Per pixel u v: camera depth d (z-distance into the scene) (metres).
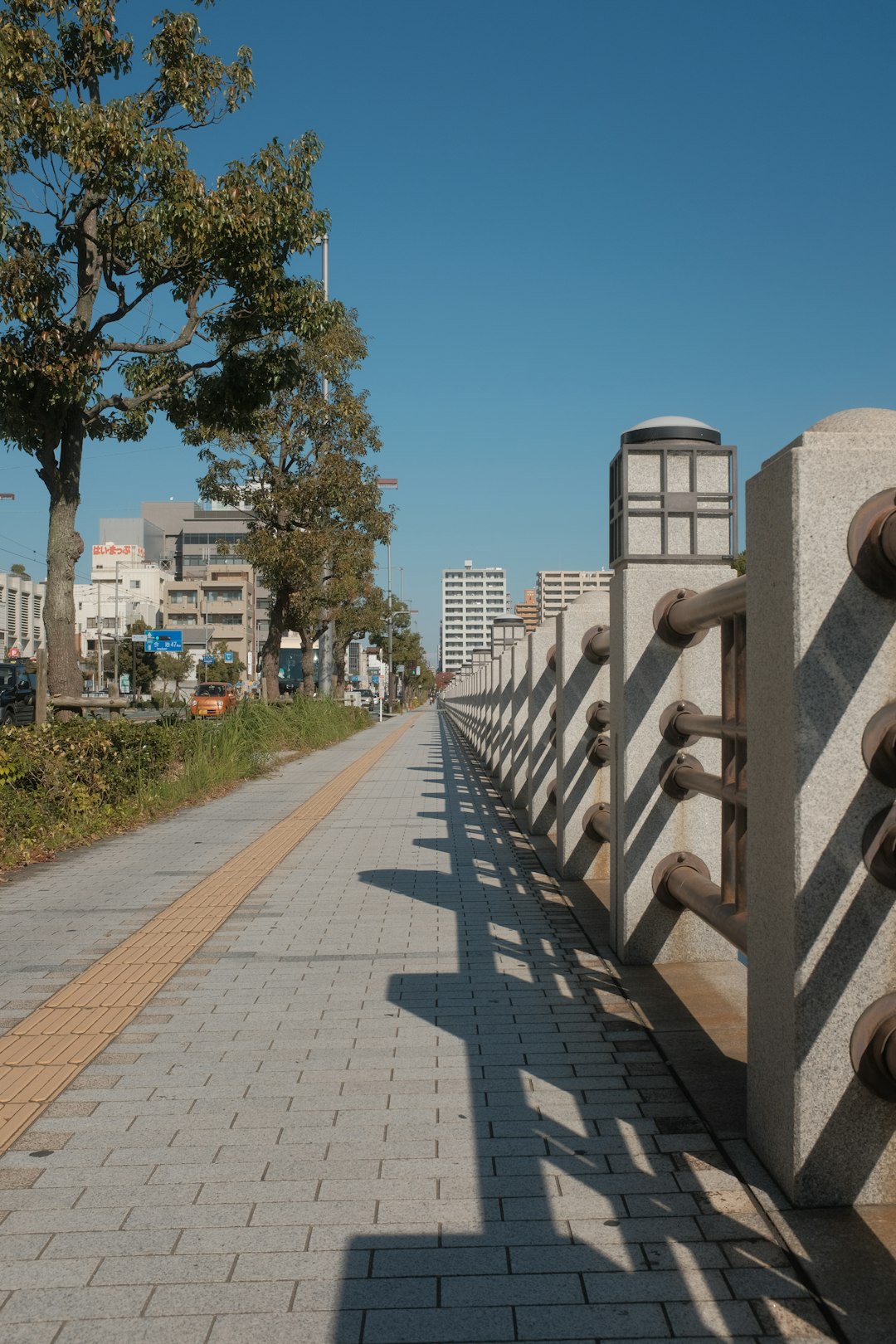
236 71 13.16
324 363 24.28
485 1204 2.90
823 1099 2.84
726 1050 4.11
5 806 9.18
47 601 12.91
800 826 2.84
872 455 2.84
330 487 24.69
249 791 14.86
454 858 9.00
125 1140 3.33
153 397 14.26
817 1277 2.51
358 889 7.59
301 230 13.55
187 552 142.25
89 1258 2.64
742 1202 2.90
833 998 2.84
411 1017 4.58
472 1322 2.37
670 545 5.33
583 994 4.92
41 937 6.07
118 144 11.70
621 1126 3.41
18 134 11.67
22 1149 3.27
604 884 7.75
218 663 101.56
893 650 2.84
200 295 14.23
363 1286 2.51
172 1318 2.38
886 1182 2.87
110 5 12.26
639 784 5.35
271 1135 3.36
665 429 5.33
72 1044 4.23
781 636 2.94
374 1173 3.09
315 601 27.59
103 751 11.38
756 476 3.14
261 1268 2.59
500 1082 3.80
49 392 12.47
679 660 5.32
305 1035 4.35
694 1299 2.45
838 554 2.84
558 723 7.88
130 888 7.62
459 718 36.38
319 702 30.50
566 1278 2.54
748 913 3.23
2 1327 2.36
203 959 5.61
